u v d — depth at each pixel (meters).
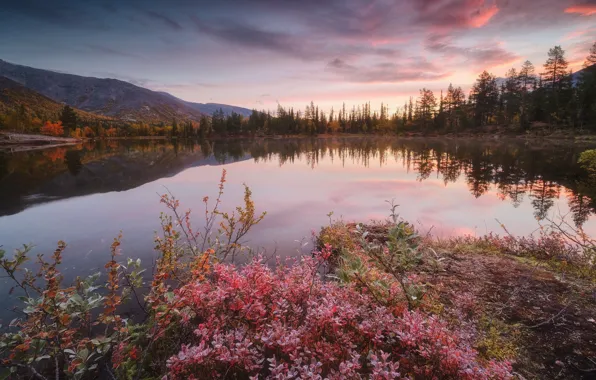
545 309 4.08
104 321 2.77
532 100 81.94
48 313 2.68
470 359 2.42
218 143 100.31
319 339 2.78
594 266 5.45
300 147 72.38
